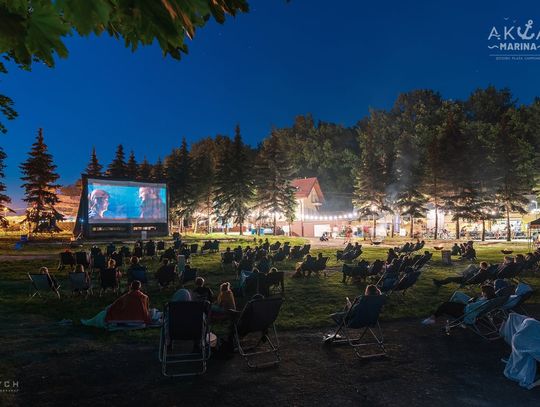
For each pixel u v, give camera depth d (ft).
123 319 26.32
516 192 142.00
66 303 35.37
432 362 20.02
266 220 193.06
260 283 36.17
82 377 17.88
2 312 31.71
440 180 149.28
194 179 177.06
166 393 16.16
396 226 186.09
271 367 19.26
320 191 216.33
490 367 19.29
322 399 15.61
